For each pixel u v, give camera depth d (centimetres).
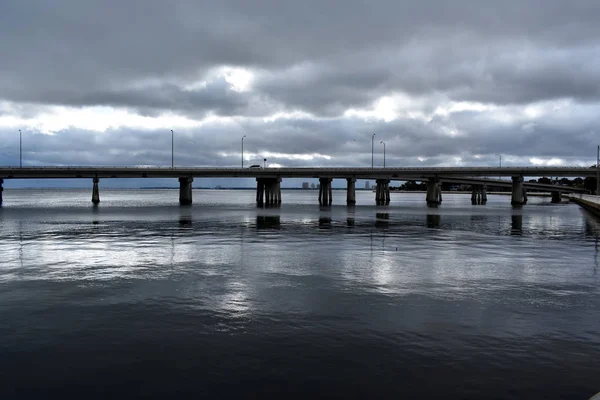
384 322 1391
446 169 12675
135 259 2591
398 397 930
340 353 1145
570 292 1792
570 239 3797
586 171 12875
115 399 925
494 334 1283
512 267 2361
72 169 10825
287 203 13362
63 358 1120
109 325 1365
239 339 1244
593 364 1080
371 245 3266
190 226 4922
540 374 1028
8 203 12706
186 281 1984
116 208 9550
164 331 1310
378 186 14388
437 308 1548
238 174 11844
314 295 1730
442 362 1091
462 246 3250
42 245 3231
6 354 1145
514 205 12812
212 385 981
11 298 1686
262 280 2006
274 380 1002
